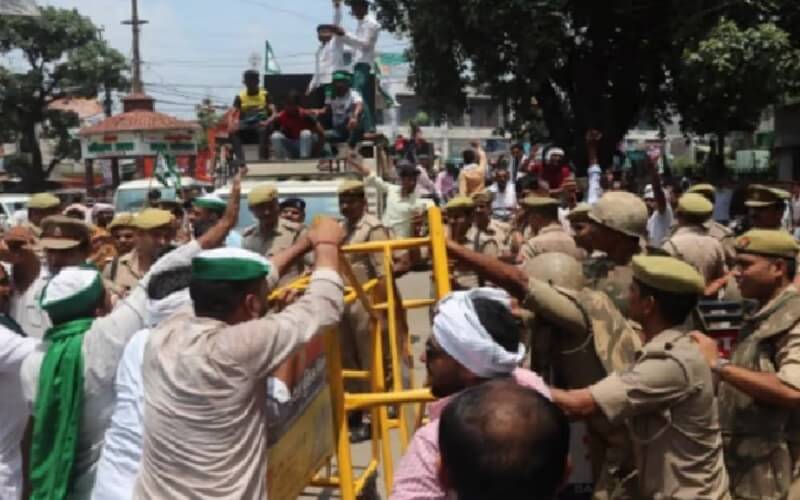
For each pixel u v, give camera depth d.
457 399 1.93
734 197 14.45
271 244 7.86
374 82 15.20
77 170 54.94
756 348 4.25
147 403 3.09
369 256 7.84
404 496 2.52
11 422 4.27
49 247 5.44
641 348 3.78
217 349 3.02
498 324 2.69
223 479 3.00
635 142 49.31
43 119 45.22
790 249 4.29
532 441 1.81
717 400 4.16
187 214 10.68
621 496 3.77
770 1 17.92
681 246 6.94
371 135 13.79
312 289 3.26
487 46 20.14
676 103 22.27
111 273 7.28
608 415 3.50
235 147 14.02
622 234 4.34
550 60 20.12
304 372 3.91
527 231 10.22
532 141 25.08
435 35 20.33
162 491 3.01
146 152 34.03
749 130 22.19
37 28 42.78
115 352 3.74
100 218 11.79
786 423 4.23
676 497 3.58
